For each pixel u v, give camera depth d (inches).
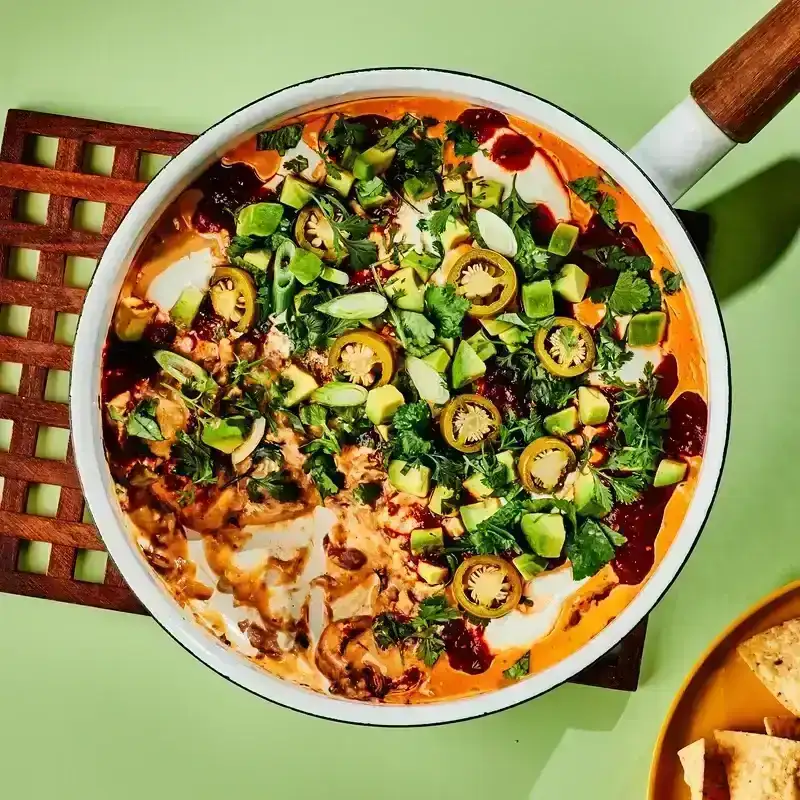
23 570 29.0
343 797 29.5
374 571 26.0
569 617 25.8
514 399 25.5
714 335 24.5
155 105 28.8
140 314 25.4
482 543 25.8
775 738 27.5
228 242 25.3
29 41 29.1
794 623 27.4
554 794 29.2
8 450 28.7
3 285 28.2
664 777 28.0
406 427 25.5
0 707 29.9
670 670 28.9
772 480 28.6
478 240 25.2
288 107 24.5
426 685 26.0
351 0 28.8
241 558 26.0
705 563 28.8
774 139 28.4
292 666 26.0
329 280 25.3
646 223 24.8
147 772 29.7
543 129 24.6
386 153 25.0
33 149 28.6
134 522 25.8
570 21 28.6
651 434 25.3
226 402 25.7
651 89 28.4
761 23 24.3
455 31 28.7
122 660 29.7
